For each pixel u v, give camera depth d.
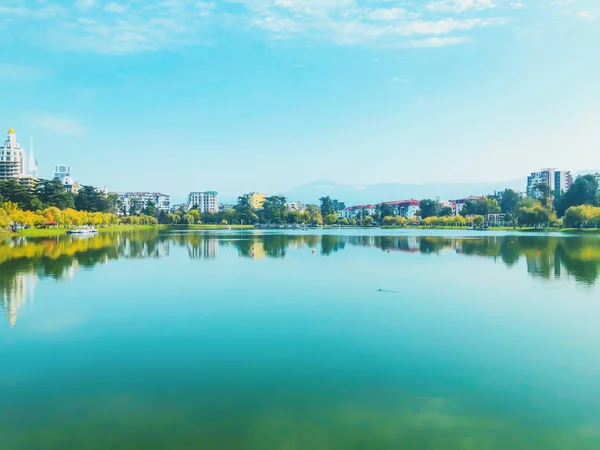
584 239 121.38
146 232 187.62
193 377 22.34
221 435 17.08
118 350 26.34
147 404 19.48
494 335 29.09
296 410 18.94
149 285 47.59
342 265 64.81
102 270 59.12
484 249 90.31
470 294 42.31
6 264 64.94
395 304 38.19
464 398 20.05
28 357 25.22
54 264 65.19
